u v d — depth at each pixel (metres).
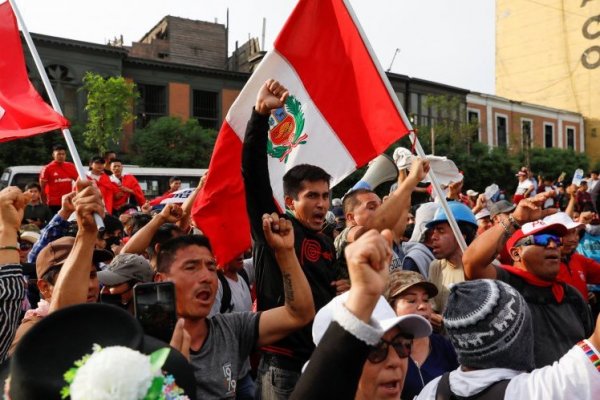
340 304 1.59
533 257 3.45
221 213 4.12
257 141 3.23
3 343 2.53
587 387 1.90
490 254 3.32
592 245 6.75
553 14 45.06
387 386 1.96
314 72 4.28
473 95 39.19
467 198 10.58
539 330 3.40
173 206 4.27
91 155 23.42
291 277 2.71
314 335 2.04
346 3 4.27
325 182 3.53
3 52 4.63
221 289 4.30
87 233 2.49
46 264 3.23
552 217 3.50
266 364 3.27
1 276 2.54
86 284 2.46
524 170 18.89
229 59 38.44
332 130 4.28
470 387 2.09
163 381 1.24
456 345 2.16
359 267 1.57
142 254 4.36
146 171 19.08
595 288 6.03
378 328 1.55
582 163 40.53
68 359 1.33
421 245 4.99
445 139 32.34
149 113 29.02
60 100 25.70
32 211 11.33
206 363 2.66
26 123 4.37
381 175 7.09
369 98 4.24
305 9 4.28
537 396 1.94
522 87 46.94
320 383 1.52
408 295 3.14
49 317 1.38
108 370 1.13
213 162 4.16
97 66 26.59
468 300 2.14
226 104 30.84
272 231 2.69
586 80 43.66
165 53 36.28
